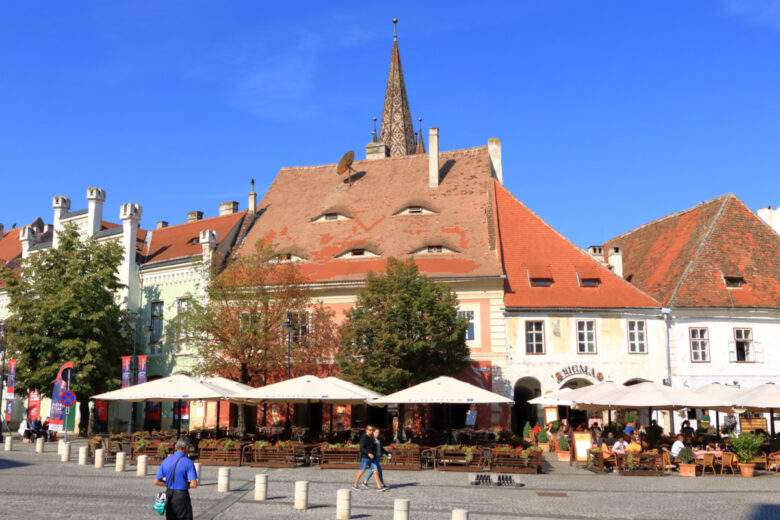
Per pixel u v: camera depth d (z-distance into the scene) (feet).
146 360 146.30
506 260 144.87
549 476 88.43
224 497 67.67
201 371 130.00
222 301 131.64
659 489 76.43
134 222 162.09
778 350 141.08
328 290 142.82
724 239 150.61
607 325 138.51
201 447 97.25
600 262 147.43
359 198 168.04
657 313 139.54
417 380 119.85
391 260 123.85
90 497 65.98
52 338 139.54
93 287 144.46
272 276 133.59
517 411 145.48
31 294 145.69
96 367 141.28
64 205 179.22
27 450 119.03
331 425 126.41
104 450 99.76
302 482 61.57
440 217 155.94
